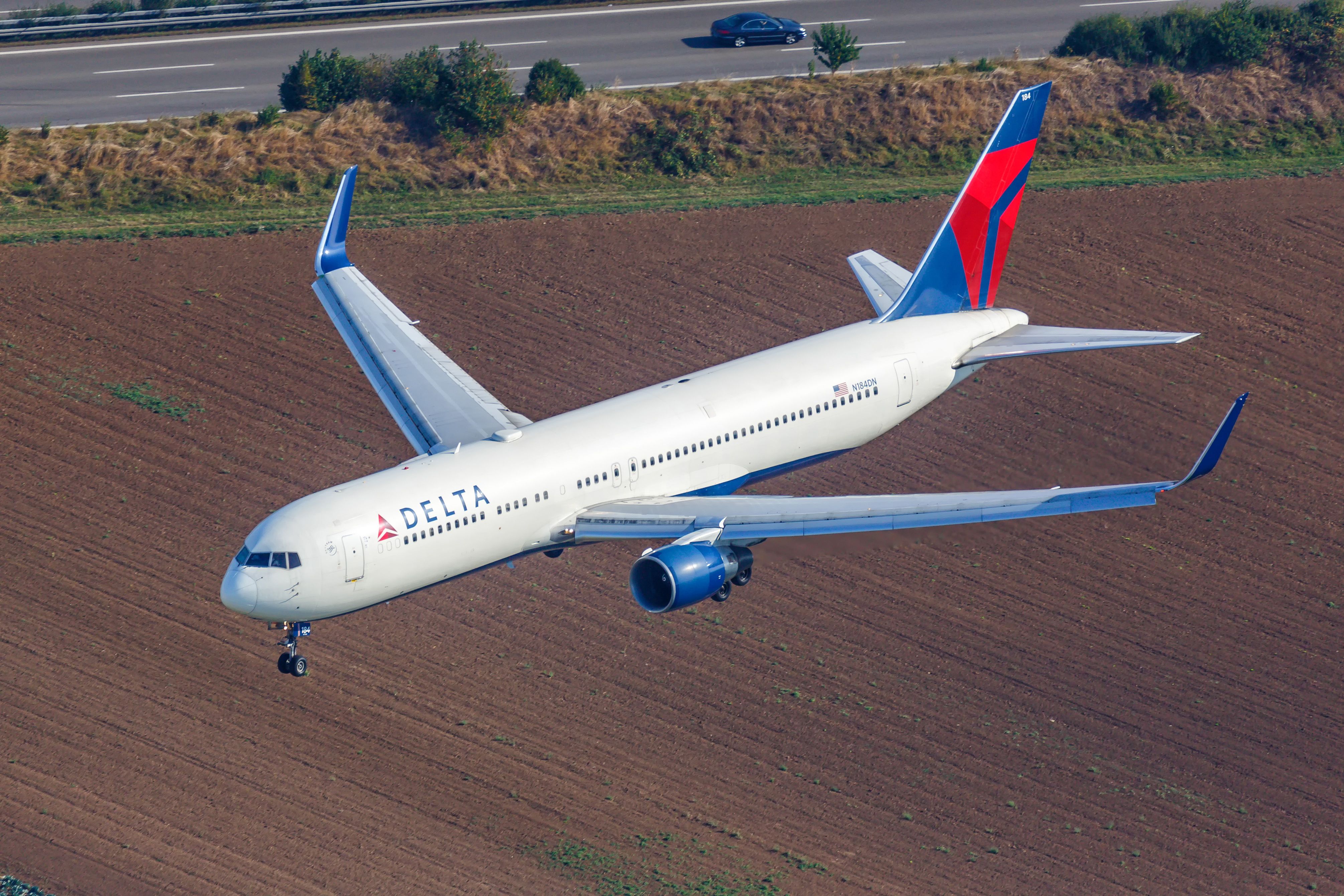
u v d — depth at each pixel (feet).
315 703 602.44
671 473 603.67
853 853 558.56
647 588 552.82
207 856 528.63
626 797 573.74
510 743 593.83
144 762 566.36
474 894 525.34
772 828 565.94
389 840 545.03
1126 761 608.19
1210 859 568.41
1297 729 627.46
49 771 556.92
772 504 582.76
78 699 591.37
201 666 615.16
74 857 520.83
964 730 616.39
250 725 588.91
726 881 540.11
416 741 590.14
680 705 617.62
